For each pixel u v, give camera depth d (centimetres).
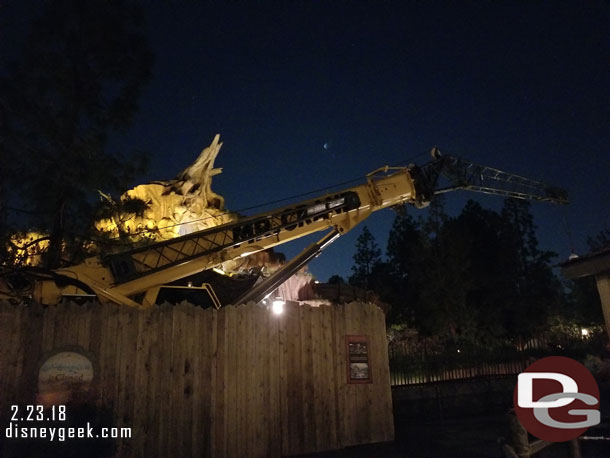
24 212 1252
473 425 1305
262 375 981
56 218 1303
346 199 1323
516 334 2919
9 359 827
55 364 845
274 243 1273
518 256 3142
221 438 901
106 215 1369
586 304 2817
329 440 1022
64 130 1286
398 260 3791
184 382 909
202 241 1195
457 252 2655
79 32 1373
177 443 875
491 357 1648
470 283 2675
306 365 1041
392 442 1092
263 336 1006
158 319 925
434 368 1555
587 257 702
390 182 1403
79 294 1076
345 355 1098
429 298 2655
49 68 1308
